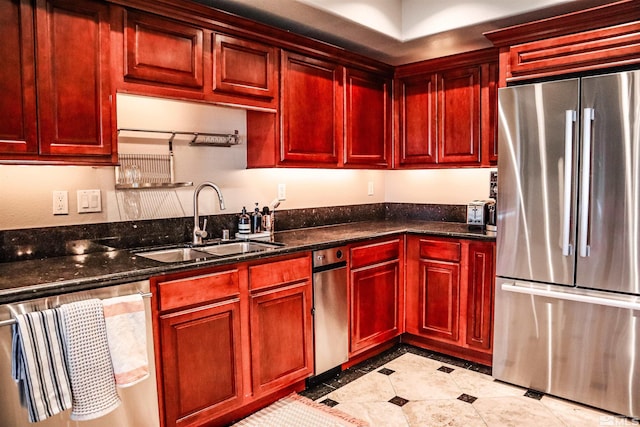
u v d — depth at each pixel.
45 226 2.12
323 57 3.00
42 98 1.82
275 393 2.50
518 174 2.61
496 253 2.74
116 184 2.33
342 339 2.80
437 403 2.48
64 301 1.63
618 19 2.30
